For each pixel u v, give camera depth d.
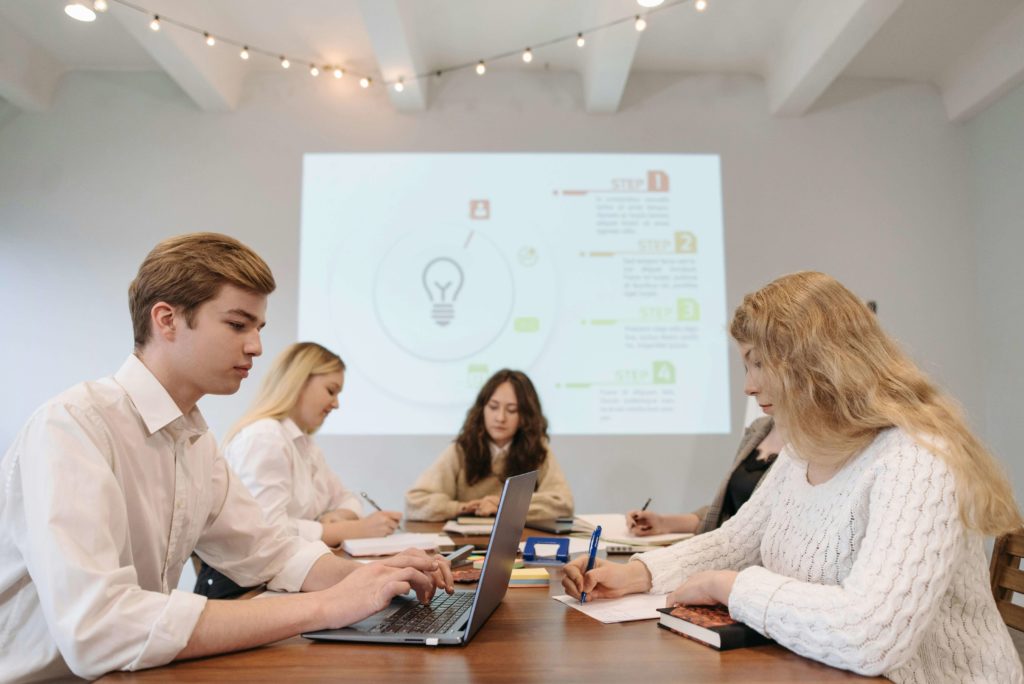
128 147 3.85
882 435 0.99
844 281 3.80
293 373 2.17
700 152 3.88
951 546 0.87
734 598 0.93
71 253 3.78
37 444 0.95
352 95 3.90
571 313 3.77
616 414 3.72
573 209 3.84
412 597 1.17
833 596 0.85
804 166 3.87
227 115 3.88
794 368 1.00
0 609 0.99
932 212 3.84
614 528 1.99
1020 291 3.52
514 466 2.65
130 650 0.82
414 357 3.74
